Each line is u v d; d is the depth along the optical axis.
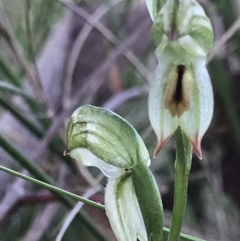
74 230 0.10
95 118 0.05
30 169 0.07
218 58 0.09
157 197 0.05
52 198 0.09
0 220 0.09
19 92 0.09
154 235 0.05
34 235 0.09
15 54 0.10
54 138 0.09
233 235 0.10
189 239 0.07
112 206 0.05
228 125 0.10
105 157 0.05
